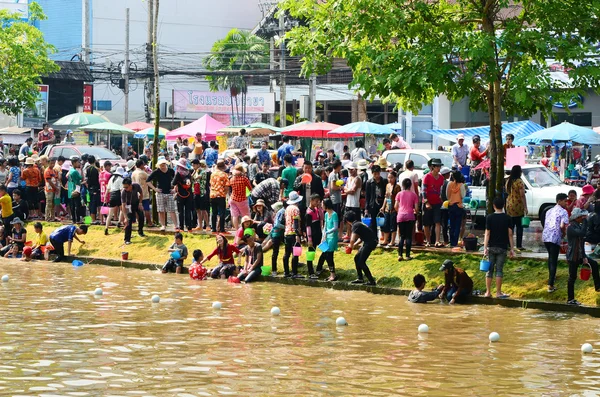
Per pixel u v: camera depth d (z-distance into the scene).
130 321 21.16
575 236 22.45
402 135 58.16
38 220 39.19
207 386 14.75
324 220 28.50
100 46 87.75
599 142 37.75
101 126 51.03
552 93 24.55
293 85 78.56
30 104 56.72
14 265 33.28
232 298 25.06
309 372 15.88
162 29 91.69
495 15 26.77
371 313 22.50
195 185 33.53
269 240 29.59
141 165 35.50
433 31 26.05
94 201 37.56
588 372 16.11
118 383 14.92
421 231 28.97
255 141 58.78
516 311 22.80
